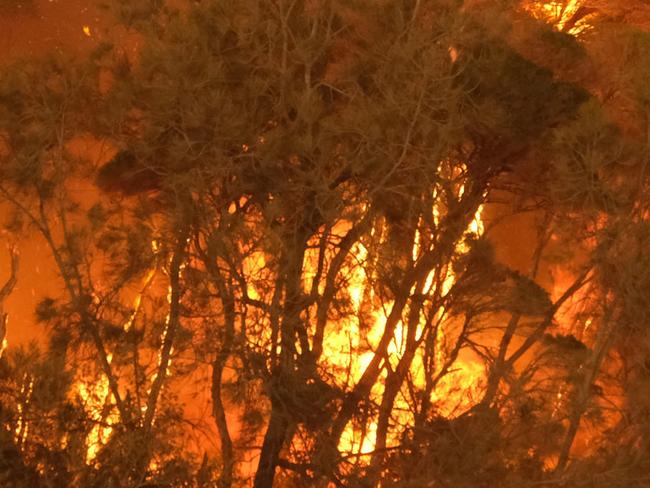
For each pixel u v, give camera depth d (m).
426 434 14.21
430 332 14.83
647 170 15.36
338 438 14.37
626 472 14.23
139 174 14.98
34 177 14.34
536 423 14.25
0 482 12.28
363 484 14.02
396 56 14.77
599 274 15.42
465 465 13.72
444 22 14.90
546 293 14.76
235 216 14.38
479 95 14.95
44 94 14.59
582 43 16.39
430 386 14.62
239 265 14.33
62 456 12.77
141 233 14.57
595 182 14.90
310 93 14.72
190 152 14.44
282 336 14.23
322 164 14.38
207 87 14.55
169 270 14.87
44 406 12.62
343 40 15.62
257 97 14.99
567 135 14.63
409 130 14.27
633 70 15.70
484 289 14.78
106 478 12.98
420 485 13.76
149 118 14.52
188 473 13.51
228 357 14.30
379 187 14.27
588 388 14.72
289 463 14.27
